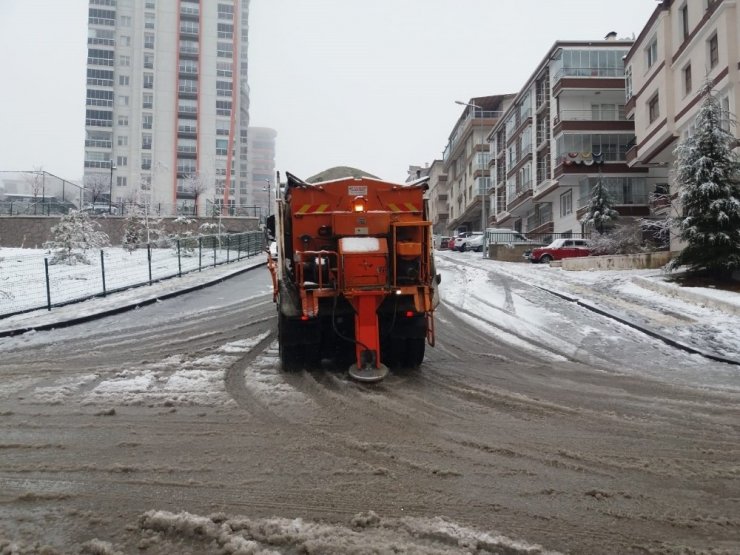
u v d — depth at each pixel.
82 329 11.17
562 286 17.33
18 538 3.17
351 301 7.15
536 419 5.61
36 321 11.57
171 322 11.88
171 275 19.62
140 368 7.73
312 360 7.59
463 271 22.06
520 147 48.97
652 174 35.84
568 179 37.41
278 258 7.66
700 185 15.55
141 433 5.02
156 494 3.75
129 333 10.68
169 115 81.56
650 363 8.61
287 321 7.30
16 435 4.95
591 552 3.08
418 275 7.32
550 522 3.41
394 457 4.48
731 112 18.58
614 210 31.58
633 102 29.09
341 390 6.59
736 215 15.27
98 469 4.18
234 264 24.97
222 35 84.06
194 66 82.75
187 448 4.63
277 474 4.10
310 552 3.04
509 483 3.99
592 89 37.75
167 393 6.41
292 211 7.41
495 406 6.08
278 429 5.16
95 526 3.32
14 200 44.50
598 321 12.17
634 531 3.32
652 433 5.20
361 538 3.18
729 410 6.03
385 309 7.46
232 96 84.31
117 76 80.88
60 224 20.59
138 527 3.30
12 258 19.89
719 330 10.66
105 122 80.19
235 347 9.23
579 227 36.97
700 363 8.62
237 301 14.88
